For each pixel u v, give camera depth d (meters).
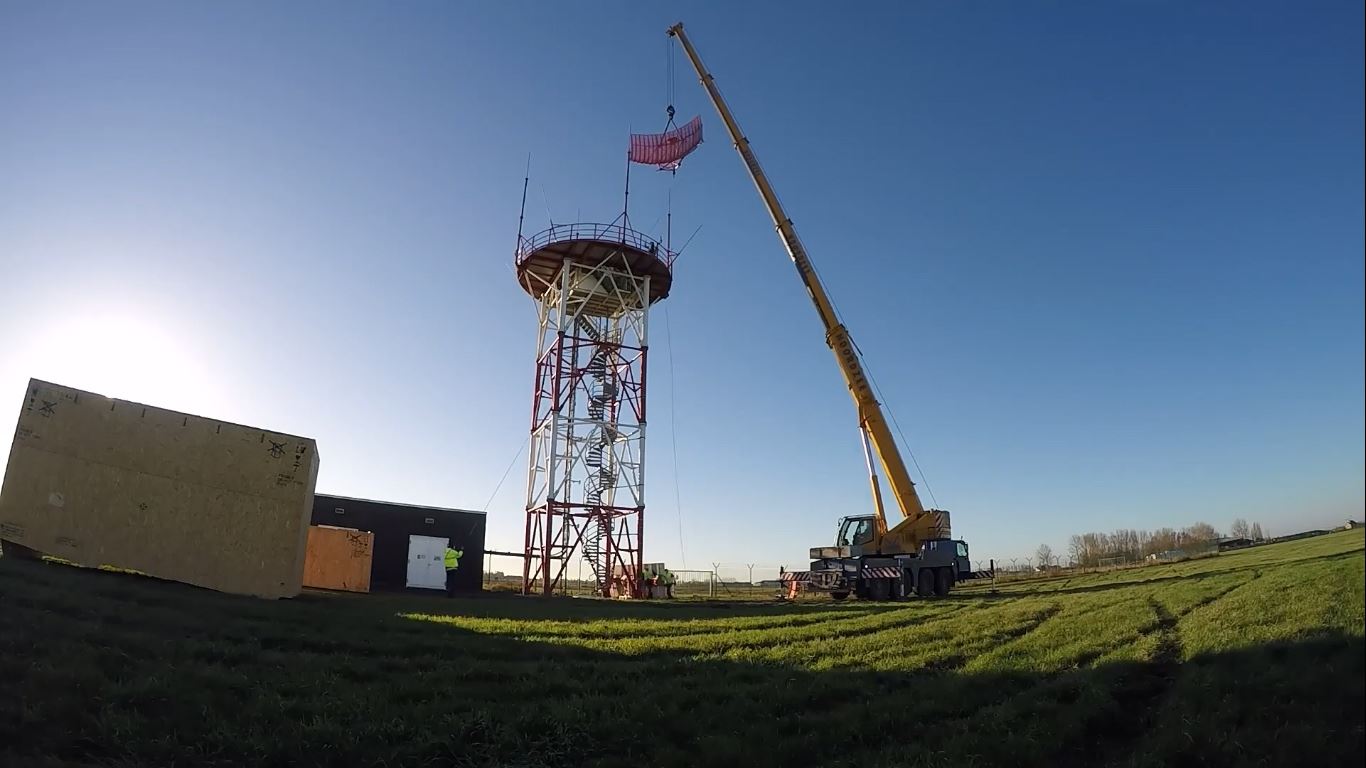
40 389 22.14
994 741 8.51
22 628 11.66
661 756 8.16
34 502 21.44
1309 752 7.61
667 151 47.00
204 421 22.83
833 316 36.38
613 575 42.44
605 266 45.03
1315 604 14.59
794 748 8.55
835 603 31.80
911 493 35.00
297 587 23.30
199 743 7.87
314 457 24.20
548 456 42.28
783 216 38.50
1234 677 10.33
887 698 10.71
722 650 15.21
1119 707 10.05
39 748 7.29
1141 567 48.06
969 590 40.44
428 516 40.62
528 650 14.65
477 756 8.29
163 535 21.83
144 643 11.82
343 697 9.74
